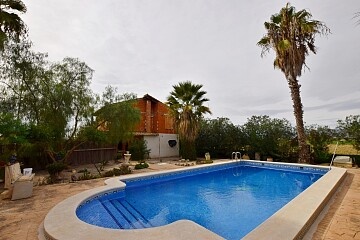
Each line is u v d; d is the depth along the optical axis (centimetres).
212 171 1378
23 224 464
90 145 1557
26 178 708
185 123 1762
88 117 1273
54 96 1113
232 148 1936
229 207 719
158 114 2272
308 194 626
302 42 1384
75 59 1250
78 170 1222
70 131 1222
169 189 968
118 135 1421
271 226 405
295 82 1393
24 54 1080
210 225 570
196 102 1820
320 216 509
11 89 1075
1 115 759
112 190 760
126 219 593
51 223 434
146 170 1239
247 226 563
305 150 1395
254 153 1802
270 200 803
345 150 1453
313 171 1249
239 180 1173
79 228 409
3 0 959
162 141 2114
